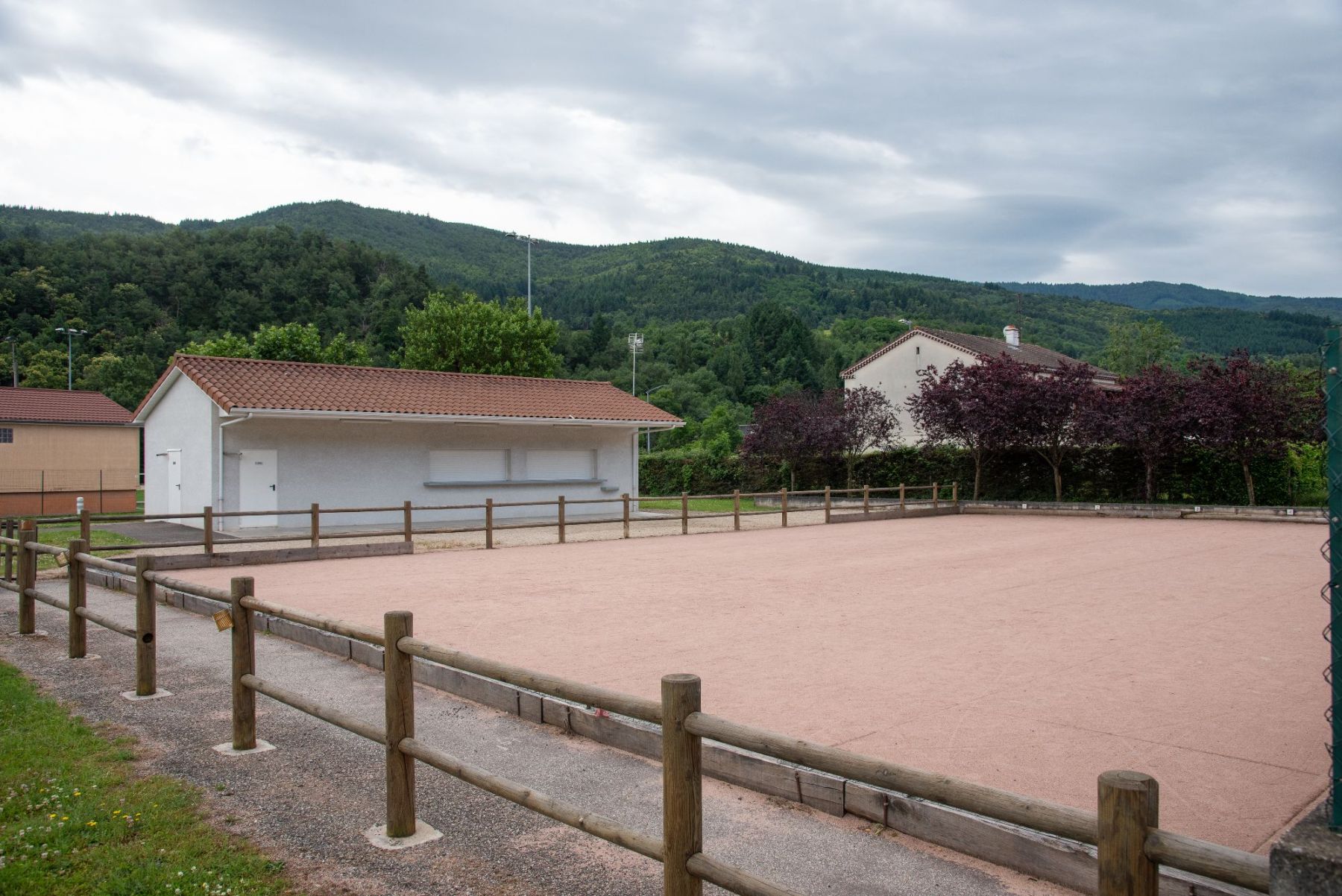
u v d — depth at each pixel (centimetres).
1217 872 174
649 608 940
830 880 339
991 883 336
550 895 335
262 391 1981
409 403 2173
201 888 338
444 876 352
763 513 2050
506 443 2397
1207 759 454
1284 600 973
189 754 499
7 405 3028
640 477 3728
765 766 432
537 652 727
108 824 397
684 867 268
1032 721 522
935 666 665
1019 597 1005
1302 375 2431
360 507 2097
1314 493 2333
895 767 228
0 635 841
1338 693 227
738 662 686
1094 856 323
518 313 4616
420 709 586
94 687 649
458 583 1147
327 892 338
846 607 942
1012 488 2759
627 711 291
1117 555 1440
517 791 331
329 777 464
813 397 3556
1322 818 216
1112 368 5672
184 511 2109
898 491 2986
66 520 1239
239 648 507
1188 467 2439
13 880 339
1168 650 718
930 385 2805
